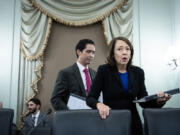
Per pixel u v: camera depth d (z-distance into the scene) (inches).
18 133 146.9
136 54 159.8
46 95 155.2
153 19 165.0
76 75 94.0
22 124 147.9
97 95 64.9
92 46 97.7
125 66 67.1
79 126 48.8
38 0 162.1
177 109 53.4
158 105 63.8
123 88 64.4
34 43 157.9
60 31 163.6
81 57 97.2
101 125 49.1
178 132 51.5
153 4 167.2
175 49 153.3
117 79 64.7
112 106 63.5
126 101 64.1
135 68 68.6
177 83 152.7
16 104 151.7
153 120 51.7
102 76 66.0
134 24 164.1
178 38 153.5
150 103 64.7
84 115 49.7
